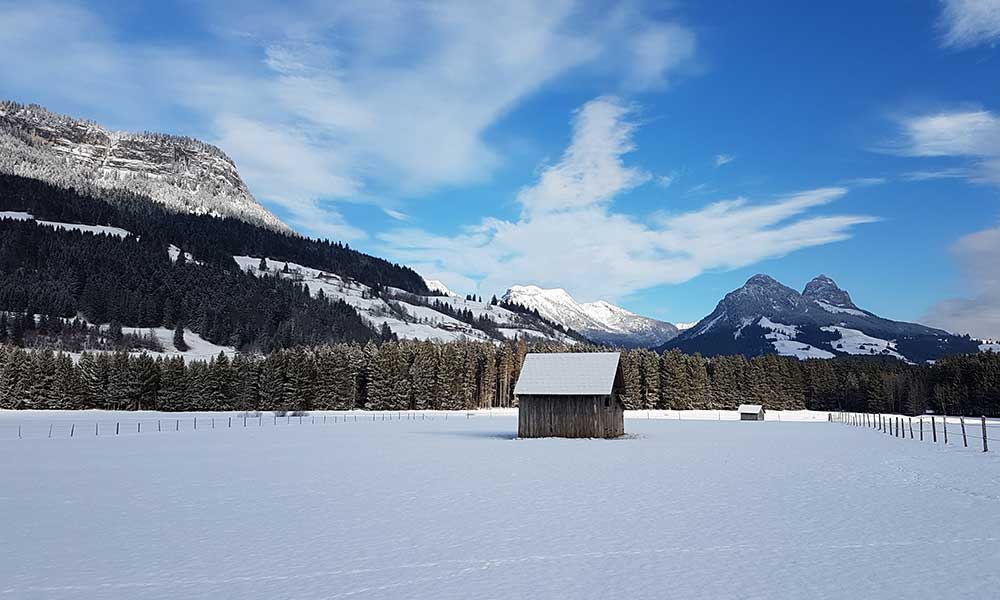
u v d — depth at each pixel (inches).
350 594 518.3
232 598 512.7
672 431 2869.1
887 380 6279.5
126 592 533.0
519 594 512.7
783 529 729.6
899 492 974.4
